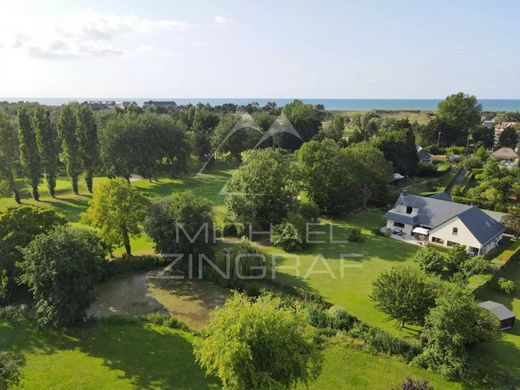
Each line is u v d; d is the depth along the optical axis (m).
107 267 41.44
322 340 30.23
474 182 82.56
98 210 41.41
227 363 20.08
